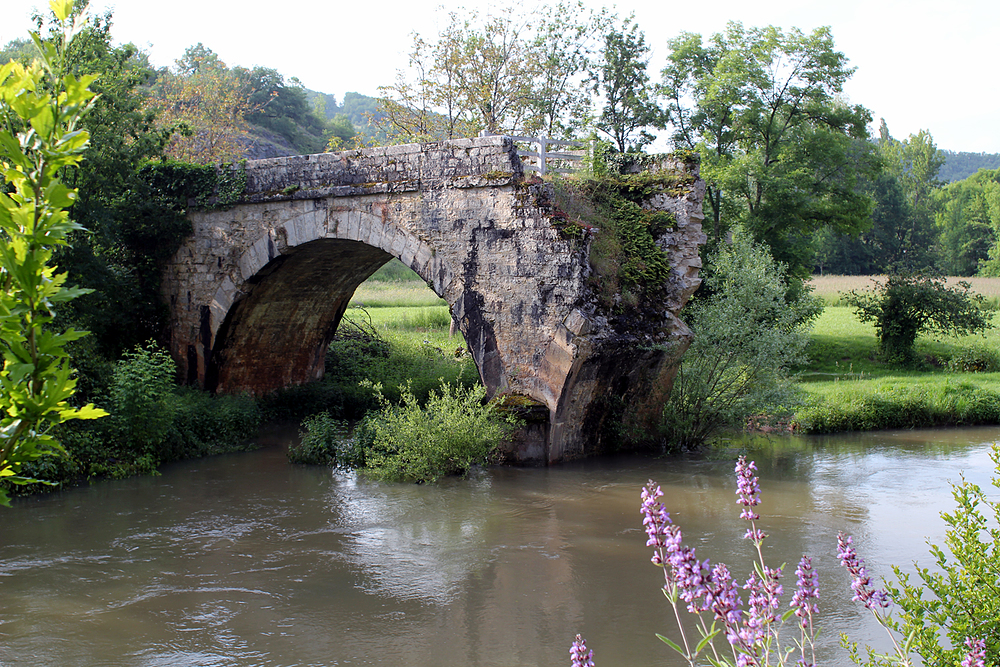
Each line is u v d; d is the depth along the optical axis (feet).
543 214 44.57
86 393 46.65
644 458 47.98
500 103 94.99
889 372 78.79
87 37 53.62
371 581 28.81
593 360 44.73
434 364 72.49
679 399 50.83
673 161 50.78
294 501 38.75
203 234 56.95
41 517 35.99
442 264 47.55
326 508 37.58
